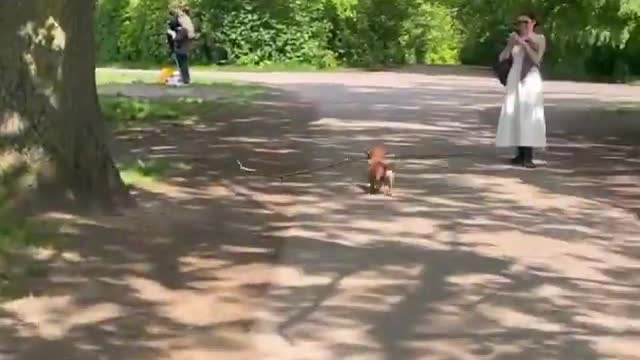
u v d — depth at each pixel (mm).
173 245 8406
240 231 9031
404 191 11312
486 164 13578
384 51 42750
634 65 37500
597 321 6762
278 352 6035
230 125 17516
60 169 9109
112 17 40844
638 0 18422
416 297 7188
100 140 9531
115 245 8289
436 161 13789
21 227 8484
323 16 40719
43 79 9070
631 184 12266
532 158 14008
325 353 6031
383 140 15914
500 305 7055
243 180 11680
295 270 7801
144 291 7168
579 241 9062
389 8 42469
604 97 27703
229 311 6789
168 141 15086
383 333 6414
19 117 9008
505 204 10711
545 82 35906
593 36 20391
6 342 6148
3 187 8906
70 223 8820
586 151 15477
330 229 9250
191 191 10828
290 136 16062
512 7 19672
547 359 6004
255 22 40031
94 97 9539
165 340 6227
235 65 40062
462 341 6289
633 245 8945
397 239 8930
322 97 24312
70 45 9219
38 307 6785
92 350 6035
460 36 47125
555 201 10977
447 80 33688
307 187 11383
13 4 9023
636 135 17859
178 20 27203
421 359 5953
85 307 6809
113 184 9633
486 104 23734
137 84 26453
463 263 8156
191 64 40250
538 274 7879
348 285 7441
